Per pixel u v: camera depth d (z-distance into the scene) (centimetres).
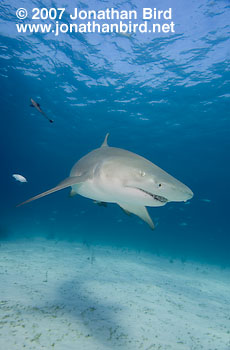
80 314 479
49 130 3888
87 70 2089
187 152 4353
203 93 2259
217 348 442
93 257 1262
